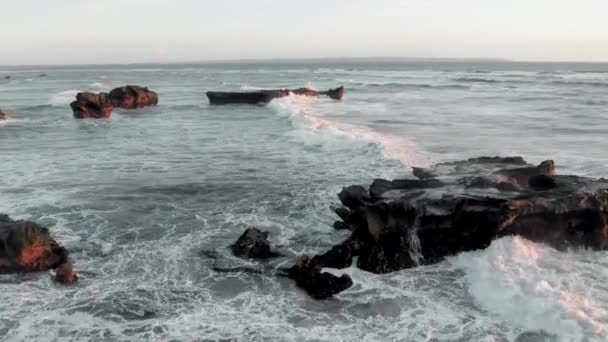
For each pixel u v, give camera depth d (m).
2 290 10.12
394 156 20.36
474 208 11.34
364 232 11.66
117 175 19.27
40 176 19.17
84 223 14.02
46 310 9.38
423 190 12.61
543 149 21.94
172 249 12.26
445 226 11.34
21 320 9.02
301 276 10.30
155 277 10.77
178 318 9.07
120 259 11.70
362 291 9.93
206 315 9.17
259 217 14.40
